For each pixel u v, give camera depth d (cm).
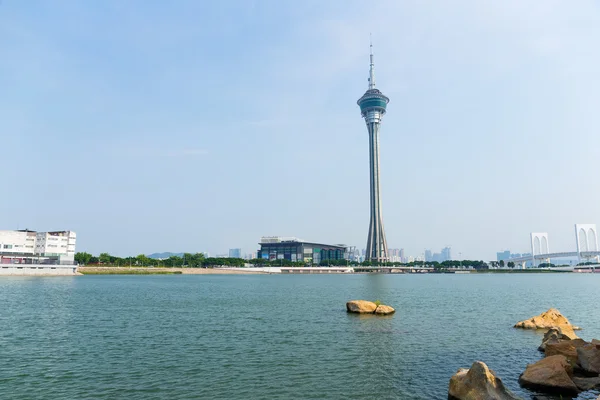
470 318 7462
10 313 7762
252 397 3262
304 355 4594
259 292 14025
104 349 4822
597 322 7169
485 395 2980
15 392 3331
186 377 3753
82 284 17188
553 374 3484
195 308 8906
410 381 3694
